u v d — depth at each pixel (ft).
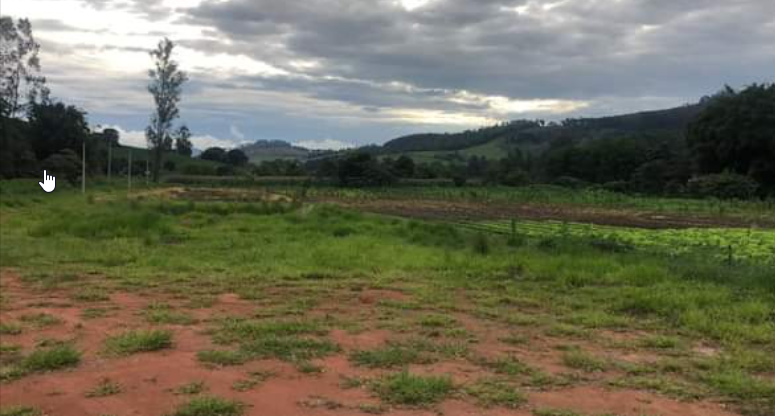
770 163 188.34
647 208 132.26
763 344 24.40
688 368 21.12
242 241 57.31
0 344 24.32
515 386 19.13
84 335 25.67
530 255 47.50
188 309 30.76
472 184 236.43
